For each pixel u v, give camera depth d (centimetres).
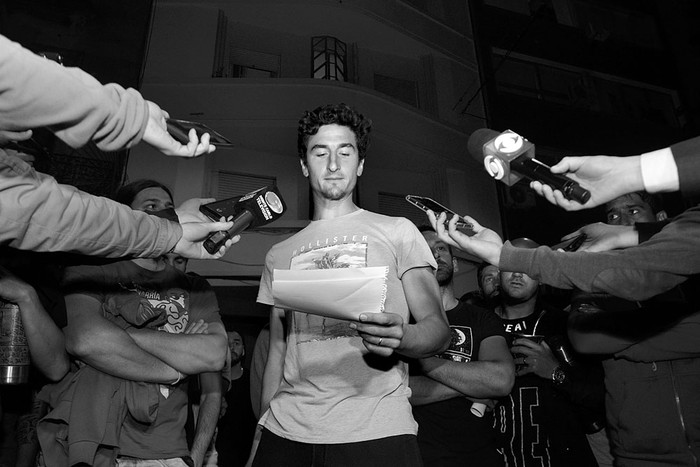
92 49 845
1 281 182
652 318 217
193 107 913
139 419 192
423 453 238
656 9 1497
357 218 206
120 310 207
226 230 172
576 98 1311
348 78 1102
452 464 234
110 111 115
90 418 182
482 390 237
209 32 972
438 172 1090
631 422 216
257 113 932
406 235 198
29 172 138
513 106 1205
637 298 165
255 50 1056
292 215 942
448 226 189
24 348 183
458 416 242
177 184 855
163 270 234
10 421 228
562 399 269
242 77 1005
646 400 214
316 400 178
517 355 274
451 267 287
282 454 177
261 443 188
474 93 1189
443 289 286
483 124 1173
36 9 824
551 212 1078
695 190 134
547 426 262
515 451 261
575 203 148
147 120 125
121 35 870
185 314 228
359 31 1102
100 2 865
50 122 109
